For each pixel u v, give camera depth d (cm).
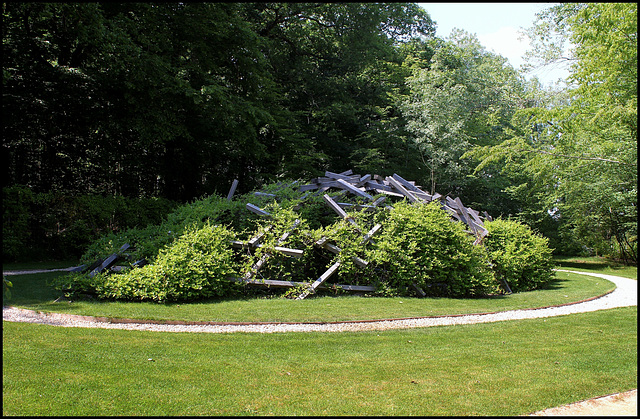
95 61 1622
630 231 2066
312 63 2675
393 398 392
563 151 1612
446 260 972
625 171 1681
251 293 868
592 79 1333
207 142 2148
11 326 589
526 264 1148
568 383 435
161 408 363
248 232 962
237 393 398
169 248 841
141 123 1641
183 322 641
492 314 779
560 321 734
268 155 2136
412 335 617
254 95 2112
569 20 1345
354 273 933
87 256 877
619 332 660
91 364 461
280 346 544
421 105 2200
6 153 1620
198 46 1877
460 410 369
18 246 1412
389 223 990
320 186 1185
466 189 2597
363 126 2569
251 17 2302
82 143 1802
